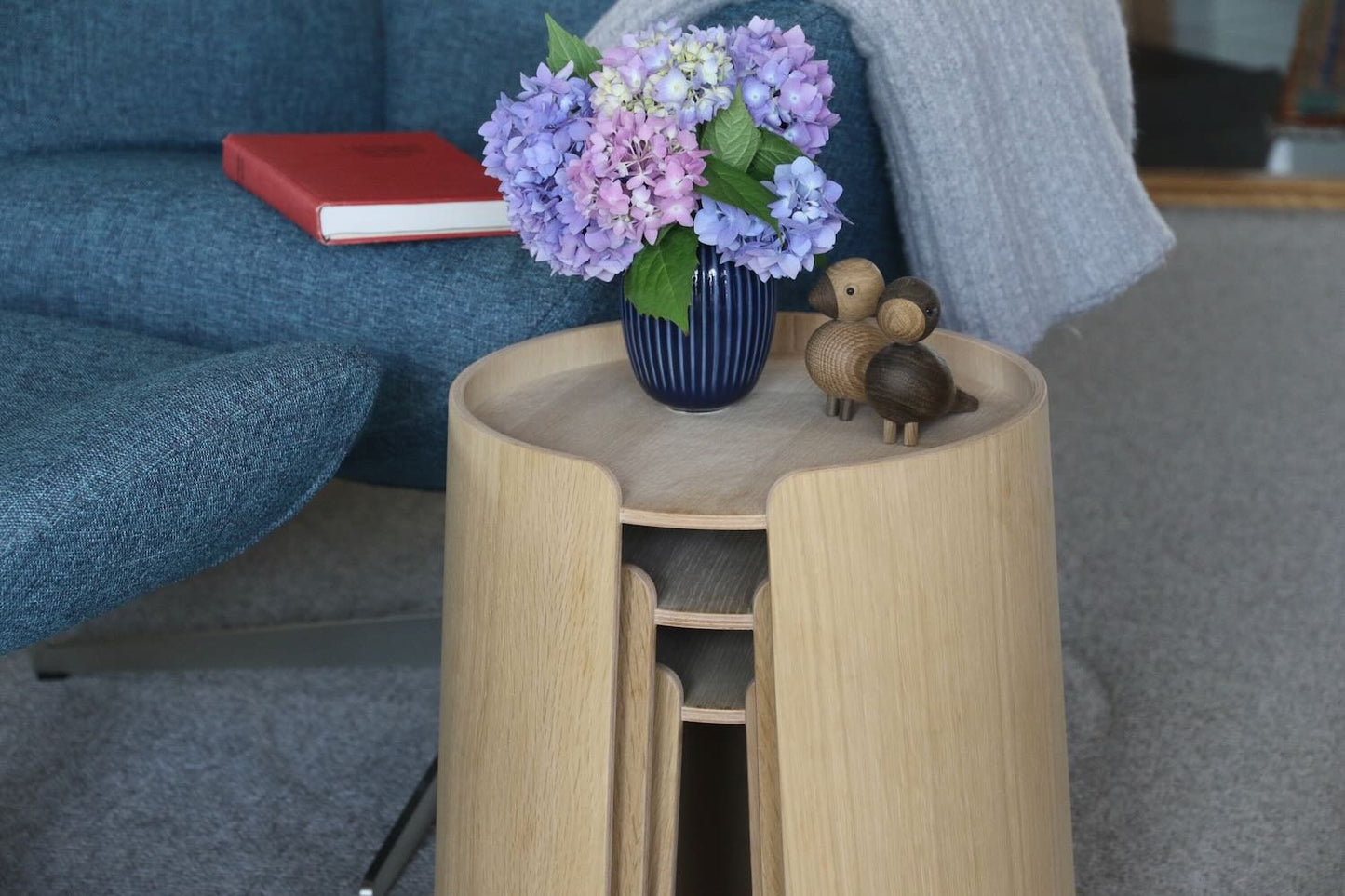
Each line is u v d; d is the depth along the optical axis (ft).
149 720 4.68
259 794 4.28
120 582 2.91
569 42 3.14
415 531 6.09
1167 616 5.25
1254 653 4.98
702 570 2.96
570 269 3.07
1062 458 6.74
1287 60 11.24
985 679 2.86
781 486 2.63
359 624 4.87
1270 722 4.55
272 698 4.83
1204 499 6.26
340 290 3.96
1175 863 3.87
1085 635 5.13
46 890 3.82
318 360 3.23
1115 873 3.84
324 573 5.68
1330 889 3.75
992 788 2.91
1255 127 11.44
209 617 5.32
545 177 2.99
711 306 3.12
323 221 3.84
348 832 4.10
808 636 2.69
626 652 2.84
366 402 3.32
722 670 2.99
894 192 4.37
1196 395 7.51
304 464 3.23
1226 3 11.19
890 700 2.75
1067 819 3.21
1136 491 6.36
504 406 3.39
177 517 2.94
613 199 2.88
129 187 4.52
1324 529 5.94
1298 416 7.19
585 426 3.26
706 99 2.91
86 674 4.94
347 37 5.85
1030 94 4.32
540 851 2.95
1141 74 11.46
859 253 4.46
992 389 3.43
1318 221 10.81
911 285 3.02
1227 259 9.93
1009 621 2.90
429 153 4.63
